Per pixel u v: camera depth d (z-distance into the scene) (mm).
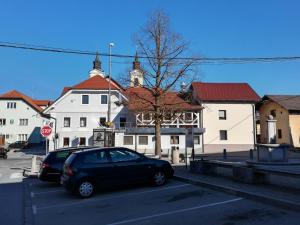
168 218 9055
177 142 50688
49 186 16375
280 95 53781
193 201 10906
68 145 51750
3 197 13508
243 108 51750
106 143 44188
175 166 21719
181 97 35531
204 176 15656
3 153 42406
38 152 58719
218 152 50656
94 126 51969
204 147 50719
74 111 52156
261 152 18234
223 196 11422
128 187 14133
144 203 11078
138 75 30766
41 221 9500
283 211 9102
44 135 23656
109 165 12969
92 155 12930
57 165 15992
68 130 51938
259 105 56562
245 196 10930
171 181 15172
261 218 8555
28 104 76500
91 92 52375
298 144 49531
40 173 16062
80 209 10773
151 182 13859
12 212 10703
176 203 10773
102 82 53344
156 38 30500
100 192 13438
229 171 17547
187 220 8750
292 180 13656
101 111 52219
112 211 10258
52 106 52062
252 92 53281
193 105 51656
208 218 8820
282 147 17938
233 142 51188
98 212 10258
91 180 12641
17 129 75938
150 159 14016
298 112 50031
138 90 37531
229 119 51469
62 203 11875
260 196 10305
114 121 51438
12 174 22438
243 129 51438
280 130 51594
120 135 50312
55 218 9781
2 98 76125
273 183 13008
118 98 51750
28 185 16984
